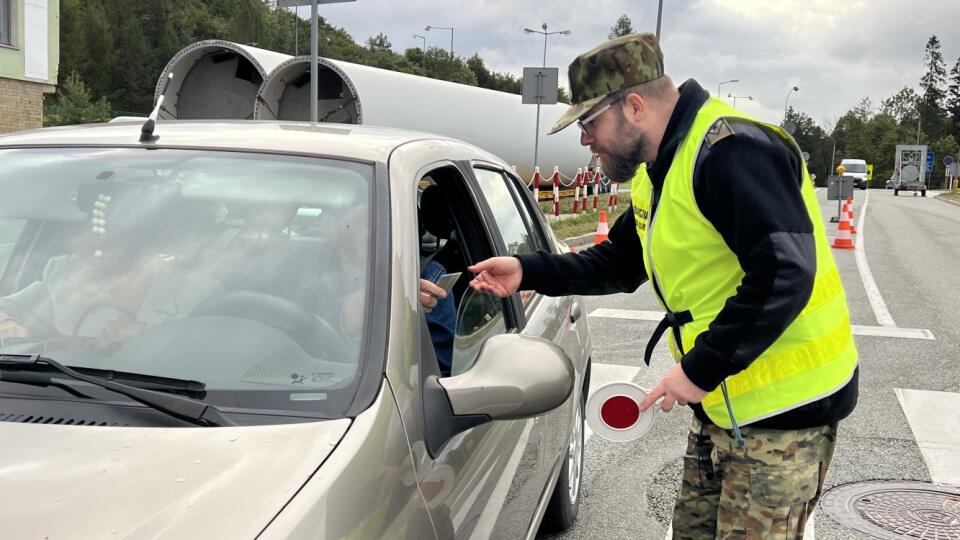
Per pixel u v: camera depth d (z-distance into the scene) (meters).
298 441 1.68
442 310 2.76
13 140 2.59
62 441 1.66
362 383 1.84
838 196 21.27
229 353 1.95
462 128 19.91
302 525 1.47
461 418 1.99
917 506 4.27
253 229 2.19
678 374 2.16
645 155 2.34
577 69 2.35
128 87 90.69
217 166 2.36
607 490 4.53
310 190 2.26
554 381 2.04
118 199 2.31
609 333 8.44
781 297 2.02
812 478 2.31
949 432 5.44
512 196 3.68
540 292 2.82
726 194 2.12
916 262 14.72
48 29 22.58
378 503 1.64
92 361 1.97
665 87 2.30
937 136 128.50
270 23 110.94
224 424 1.74
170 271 2.14
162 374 1.92
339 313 1.99
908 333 8.47
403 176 2.35
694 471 2.57
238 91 15.77
